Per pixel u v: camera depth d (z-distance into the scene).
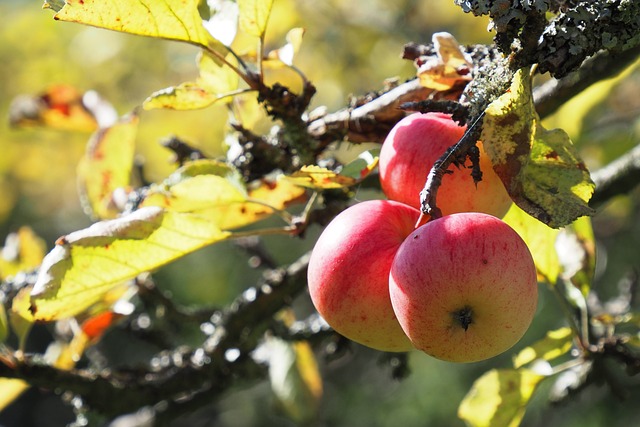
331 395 2.47
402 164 0.61
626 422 2.10
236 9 0.70
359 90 1.57
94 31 1.97
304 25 1.47
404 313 0.57
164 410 0.90
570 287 0.79
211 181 0.71
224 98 0.69
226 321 0.85
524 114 0.59
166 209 0.67
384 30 1.56
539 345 0.76
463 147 0.58
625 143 1.19
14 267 0.89
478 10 0.59
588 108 1.01
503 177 0.59
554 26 0.59
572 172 0.59
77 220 3.01
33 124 0.92
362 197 1.75
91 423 0.81
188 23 0.66
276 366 0.99
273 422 2.61
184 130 1.82
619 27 0.58
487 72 0.60
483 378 0.78
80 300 0.68
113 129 0.84
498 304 0.56
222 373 0.86
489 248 0.56
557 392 0.87
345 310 0.59
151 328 1.02
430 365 2.36
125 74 1.95
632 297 1.03
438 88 0.66
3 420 3.42
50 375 0.80
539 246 0.75
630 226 1.80
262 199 0.76
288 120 0.70
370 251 0.59
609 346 0.79
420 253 0.56
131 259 0.68
